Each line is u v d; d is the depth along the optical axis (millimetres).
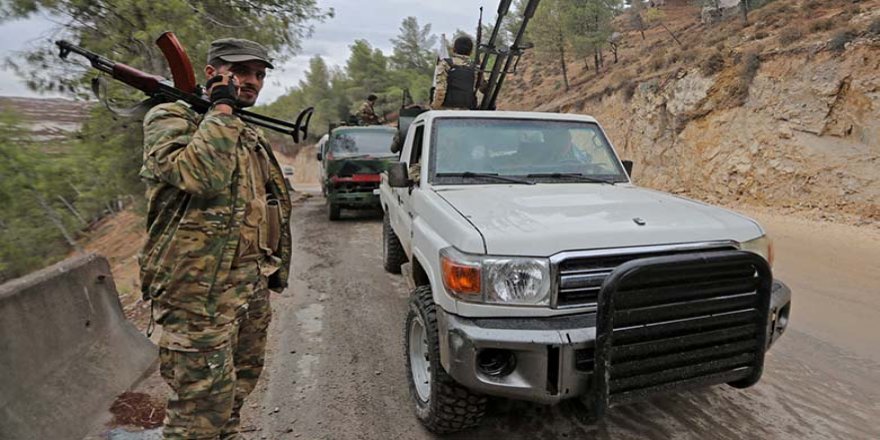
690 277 2191
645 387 2176
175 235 1883
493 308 2230
